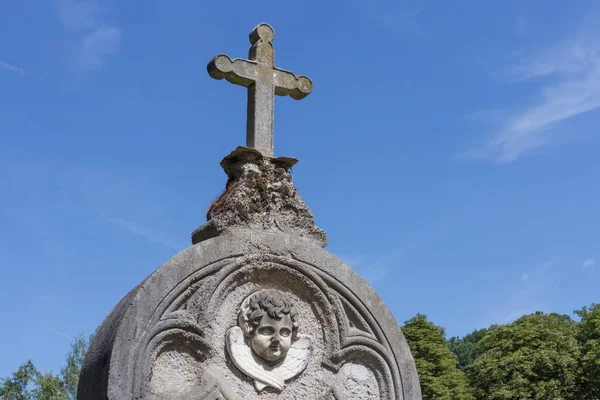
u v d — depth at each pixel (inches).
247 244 281.0
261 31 319.6
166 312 262.8
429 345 1354.6
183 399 259.6
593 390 1267.2
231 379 273.7
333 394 285.4
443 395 1289.4
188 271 268.4
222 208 287.7
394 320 298.5
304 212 297.6
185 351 268.1
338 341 289.0
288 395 281.1
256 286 285.6
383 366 292.4
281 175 298.4
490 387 1288.1
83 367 277.7
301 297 291.3
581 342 1352.1
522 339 1307.8
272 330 278.8
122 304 272.8
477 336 2057.1
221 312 277.4
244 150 293.9
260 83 313.1
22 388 1004.6
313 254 291.1
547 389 1251.8
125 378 249.4
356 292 294.4
